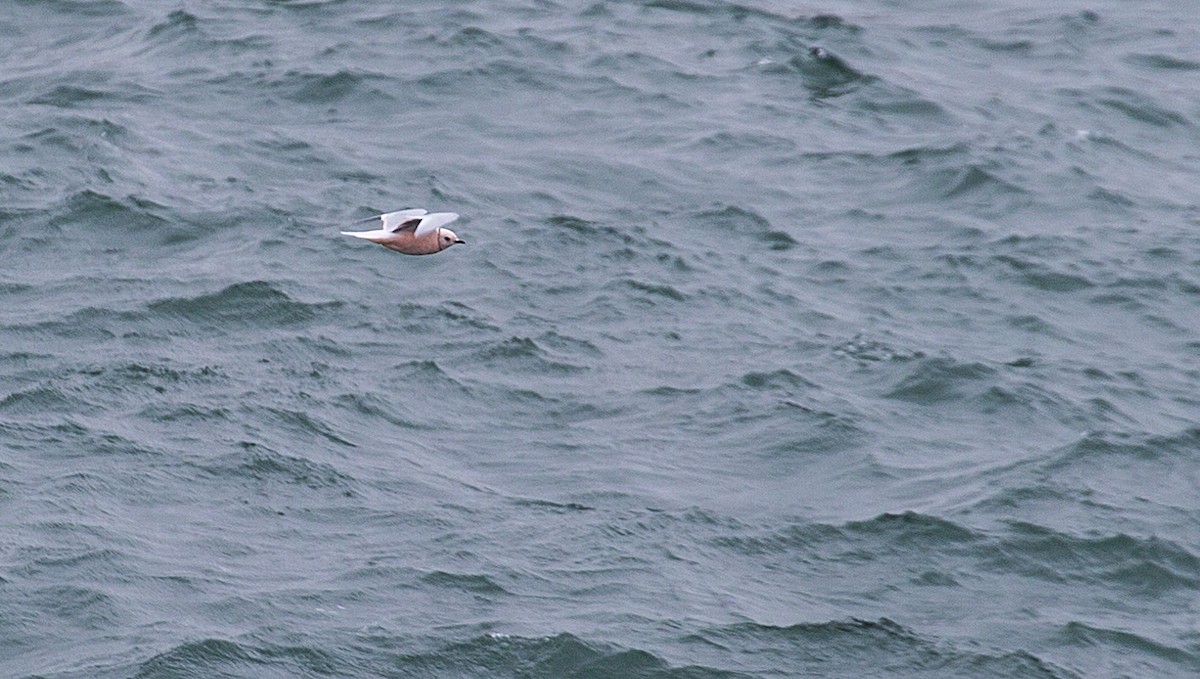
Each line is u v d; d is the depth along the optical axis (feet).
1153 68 268.21
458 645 115.55
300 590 120.47
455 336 165.27
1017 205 209.15
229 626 115.65
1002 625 123.44
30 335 159.74
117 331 161.58
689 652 116.78
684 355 165.37
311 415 146.72
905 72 256.52
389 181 203.92
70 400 146.51
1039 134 232.94
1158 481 146.20
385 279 176.86
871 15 285.84
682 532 132.57
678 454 145.89
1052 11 294.25
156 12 263.08
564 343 165.58
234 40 249.14
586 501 136.26
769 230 197.67
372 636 115.85
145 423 143.43
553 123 227.40
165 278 173.58
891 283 185.98
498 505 134.82
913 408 157.58
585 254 186.50
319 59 241.76
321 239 185.26
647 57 251.80
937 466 146.51
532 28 260.83
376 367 157.79
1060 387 163.12
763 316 175.32
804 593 126.21
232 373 154.10
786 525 134.92
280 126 220.43
